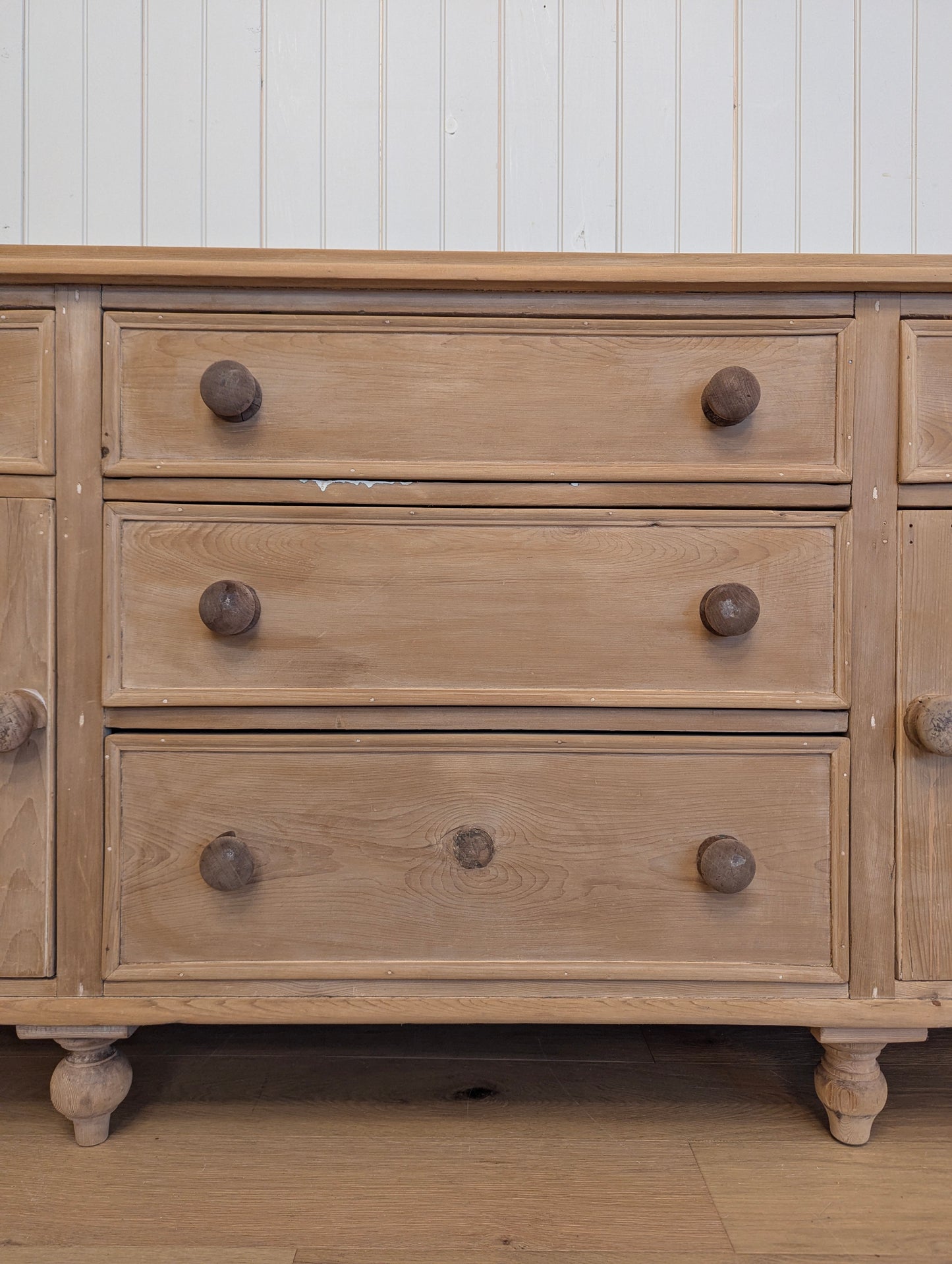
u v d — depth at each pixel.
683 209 1.17
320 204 1.16
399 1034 1.02
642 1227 0.67
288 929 0.73
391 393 0.73
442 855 0.73
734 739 0.73
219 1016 0.73
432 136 1.16
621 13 1.15
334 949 0.73
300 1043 0.99
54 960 0.73
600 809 0.74
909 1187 0.73
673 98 1.16
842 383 0.73
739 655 0.74
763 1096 0.87
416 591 0.73
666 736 0.74
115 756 0.73
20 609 0.73
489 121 1.16
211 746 0.73
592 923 0.74
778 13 1.15
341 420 0.73
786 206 1.17
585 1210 0.69
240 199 1.16
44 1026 0.73
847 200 1.17
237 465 0.73
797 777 0.74
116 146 1.15
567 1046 0.99
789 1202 0.70
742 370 0.70
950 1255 0.65
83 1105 0.75
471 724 0.74
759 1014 0.73
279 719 0.73
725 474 0.73
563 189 1.16
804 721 0.74
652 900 0.74
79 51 1.14
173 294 0.73
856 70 1.15
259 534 0.73
